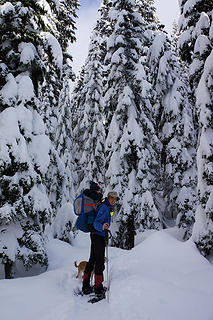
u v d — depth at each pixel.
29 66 6.88
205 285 3.63
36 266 7.33
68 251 8.74
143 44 14.09
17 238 6.22
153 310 2.82
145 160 12.03
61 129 18.36
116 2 13.07
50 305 3.35
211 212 6.25
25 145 6.26
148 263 5.06
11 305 3.27
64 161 17.39
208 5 9.80
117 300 3.18
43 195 6.56
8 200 6.09
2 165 5.89
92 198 4.32
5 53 7.21
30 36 7.29
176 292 3.23
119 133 12.20
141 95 11.77
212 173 6.65
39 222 6.72
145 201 11.69
